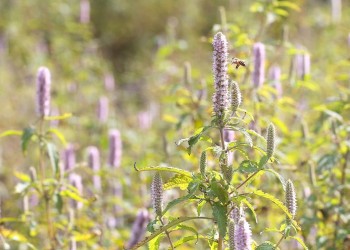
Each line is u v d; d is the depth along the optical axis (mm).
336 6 21844
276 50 13359
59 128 17281
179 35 31344
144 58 27547
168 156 12211
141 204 13195
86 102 20797
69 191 10141
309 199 10242
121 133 16875
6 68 23047
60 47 23109
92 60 22797
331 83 15422
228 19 22266
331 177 10891
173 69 18672
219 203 6562
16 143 18922
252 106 11227
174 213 10898
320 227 10320
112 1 34531
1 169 16859
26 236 11125
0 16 25797
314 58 17641
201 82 12039
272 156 6711
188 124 12445
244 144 6695
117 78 27125
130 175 13773
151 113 19125
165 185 6914
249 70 11445
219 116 6688
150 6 34094
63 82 21062
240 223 6156
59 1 26625
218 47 6688
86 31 23266
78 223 11234
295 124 13148
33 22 25922
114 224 12938
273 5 12383
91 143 17031
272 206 10305
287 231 6812
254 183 9977
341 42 19359
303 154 11547
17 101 21172
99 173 12133
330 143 11430
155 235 6781
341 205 10648
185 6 32625
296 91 14859
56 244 10656
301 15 23625
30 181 10445
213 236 7082
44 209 11266
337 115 10477
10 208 13125
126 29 34031
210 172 6738
